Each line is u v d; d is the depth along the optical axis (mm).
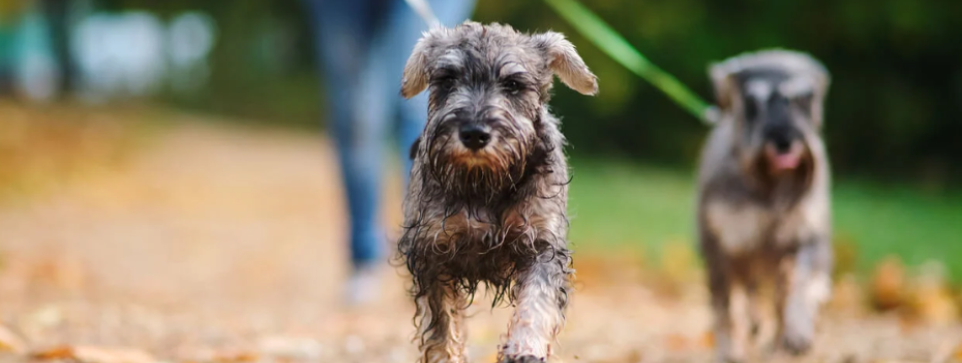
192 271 12961
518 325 5273
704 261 8703
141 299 10180
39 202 18375
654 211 19219
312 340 7789
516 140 5387
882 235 15633
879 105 27953
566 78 6062
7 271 11047
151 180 23188
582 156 31797
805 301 8250
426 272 5609
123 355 6508
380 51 9500
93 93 50125
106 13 53781
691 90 30000
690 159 31047
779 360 8102
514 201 5523
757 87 8445
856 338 8891
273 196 22297
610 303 11328
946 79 28062
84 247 14000
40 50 49406
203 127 39438
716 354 8203
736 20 29047
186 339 7594
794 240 8430
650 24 28250
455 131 5332
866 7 26562
